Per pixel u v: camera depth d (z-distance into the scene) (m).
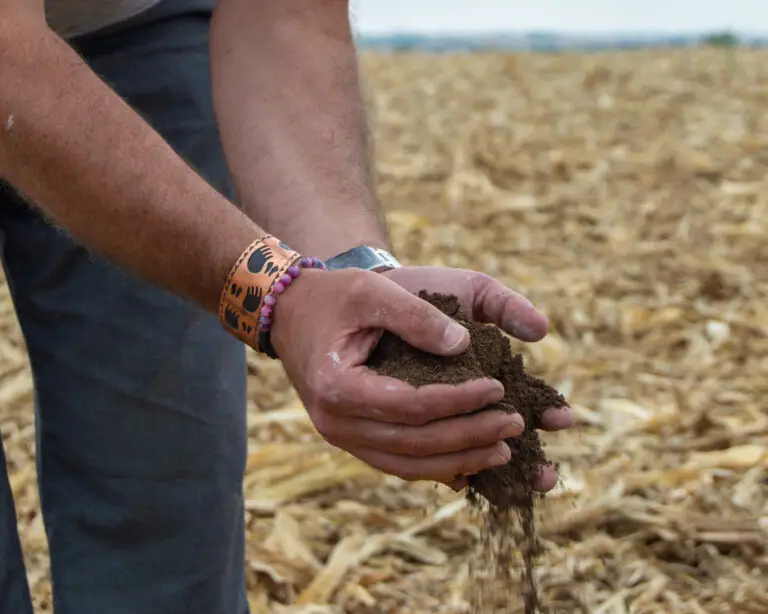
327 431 1.36
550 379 3.67
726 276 4.52
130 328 1.84
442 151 7.05
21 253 1.86
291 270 1.37
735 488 2.95
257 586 2.61
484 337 1.49
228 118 1.78
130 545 1.92
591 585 2.53
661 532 2.73
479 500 1.64
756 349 3.88
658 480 2.99
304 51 1.79
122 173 1.33
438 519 2.80
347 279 1.35
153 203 1.34
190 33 1.94
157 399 1.86
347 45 1.85
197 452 1.90
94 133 1.33
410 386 1.30
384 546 2.73
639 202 5.79
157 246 1.36
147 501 1.90
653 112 8.17
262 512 2.95
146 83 1.90
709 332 4.05
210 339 1.88
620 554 2.67
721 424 3.32
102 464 1.89
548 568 2.57
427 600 2.52
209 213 1.37
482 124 7.53
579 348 3.94
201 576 1.95
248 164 1.74
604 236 5.25
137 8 1.84
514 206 5.70
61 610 1.93
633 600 2.49
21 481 3.05
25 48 1.33
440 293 1.56
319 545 2.80
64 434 1.90
